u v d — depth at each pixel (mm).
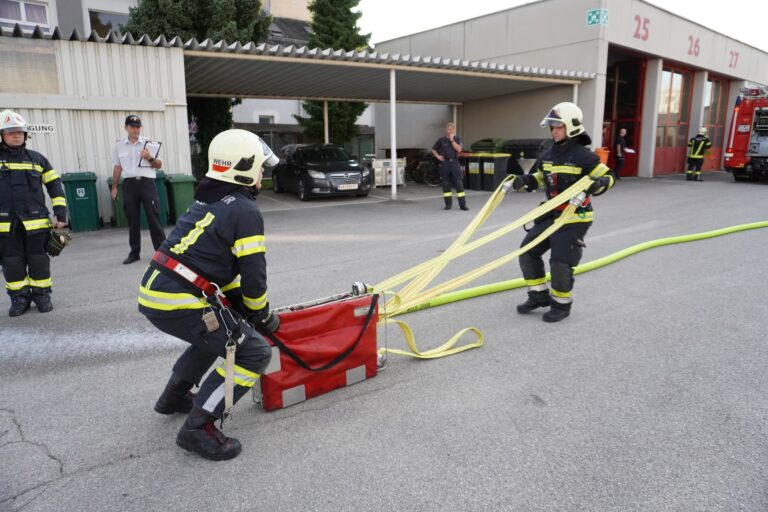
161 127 10281
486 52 19688
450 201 12383
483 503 2477
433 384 3684
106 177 9961
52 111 9344
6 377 3834
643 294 5727
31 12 14812
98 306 5418
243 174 2641
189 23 14523
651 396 3488
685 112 22594
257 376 2881
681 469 2715
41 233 5137
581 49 16906
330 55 11703
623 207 12281
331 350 3463
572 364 3998
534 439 3000
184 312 2637
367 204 13500
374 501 2498
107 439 3049
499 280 6285
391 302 4027
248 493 2564
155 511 2443
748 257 7352
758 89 17375
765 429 3086
